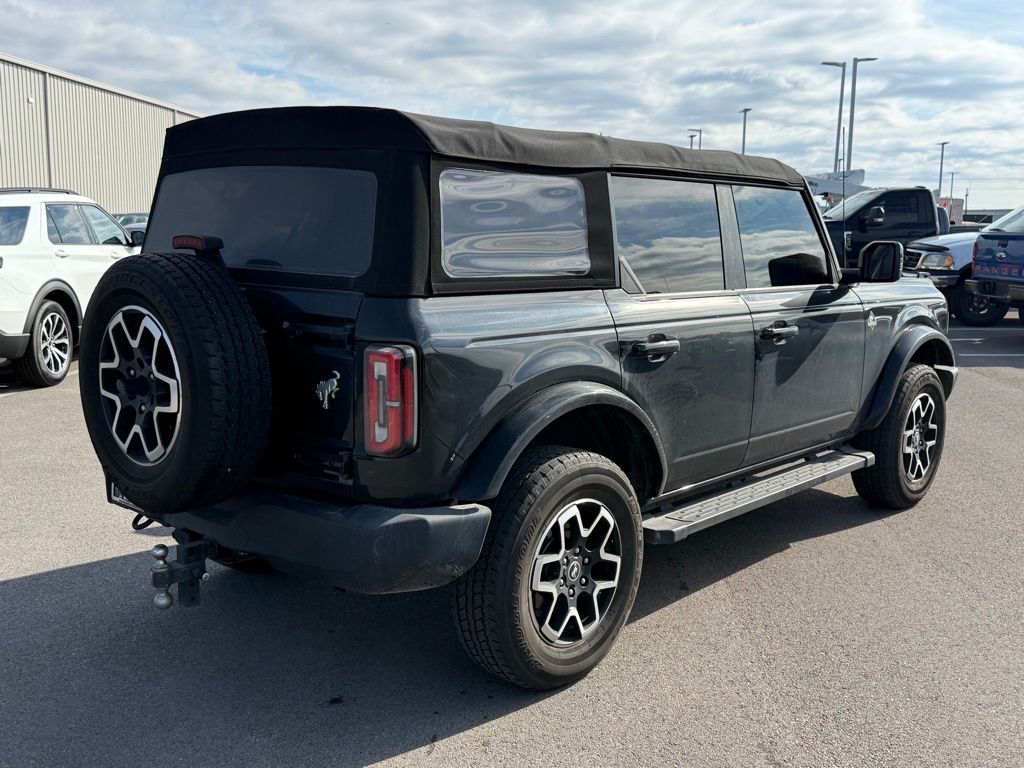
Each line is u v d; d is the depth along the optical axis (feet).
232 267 11.26
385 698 11.20
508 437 10.44
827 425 16.40
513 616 10.58
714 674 11.82
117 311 10.22
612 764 9.82
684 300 13.21
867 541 16.93
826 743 10.23
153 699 11.09
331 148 10.52
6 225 30.04
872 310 17.19
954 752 10.06
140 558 15.55
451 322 10.10
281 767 9.74
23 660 12.00
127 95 105.40
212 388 9.43
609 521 11.62
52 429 24.77
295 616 13.52
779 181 15.52
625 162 12.62
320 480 10.25
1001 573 15.34
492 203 10.82
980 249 44.34
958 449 23.79
